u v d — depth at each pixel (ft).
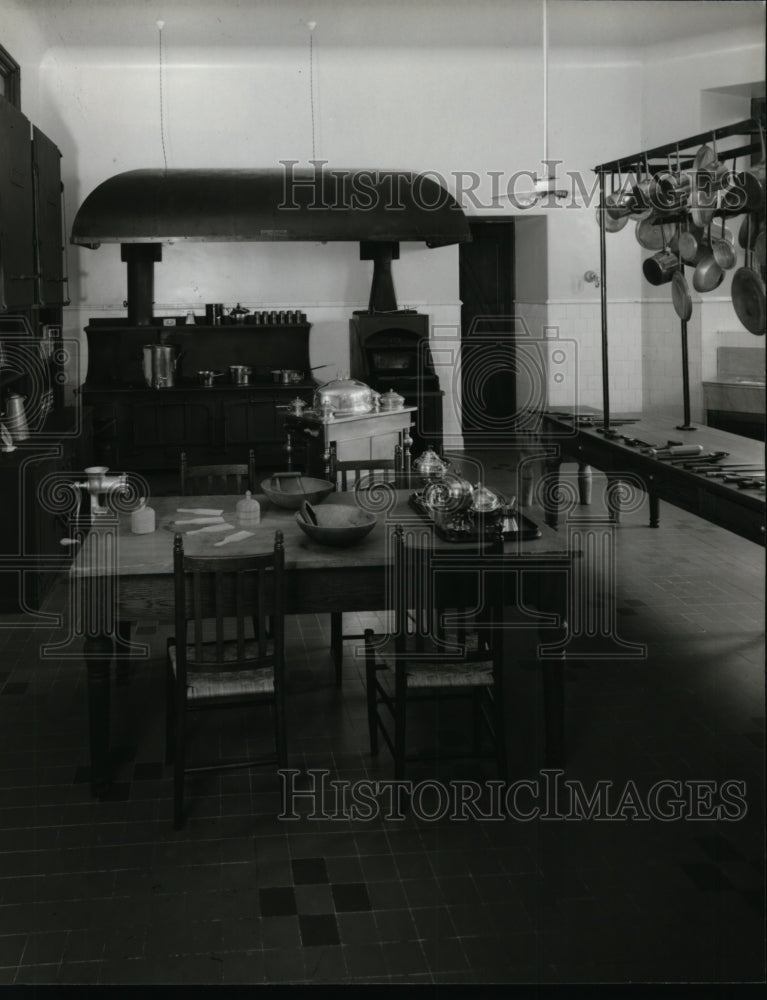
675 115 37.81
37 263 27.04
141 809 14.32
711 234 22.13
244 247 37.91
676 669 19.19
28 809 14.30
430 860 13.12
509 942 11.59
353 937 11.64
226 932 11.71
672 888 12.58
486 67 37.76
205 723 16.96
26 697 18.24
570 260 38.91
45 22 33.40
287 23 34.27
